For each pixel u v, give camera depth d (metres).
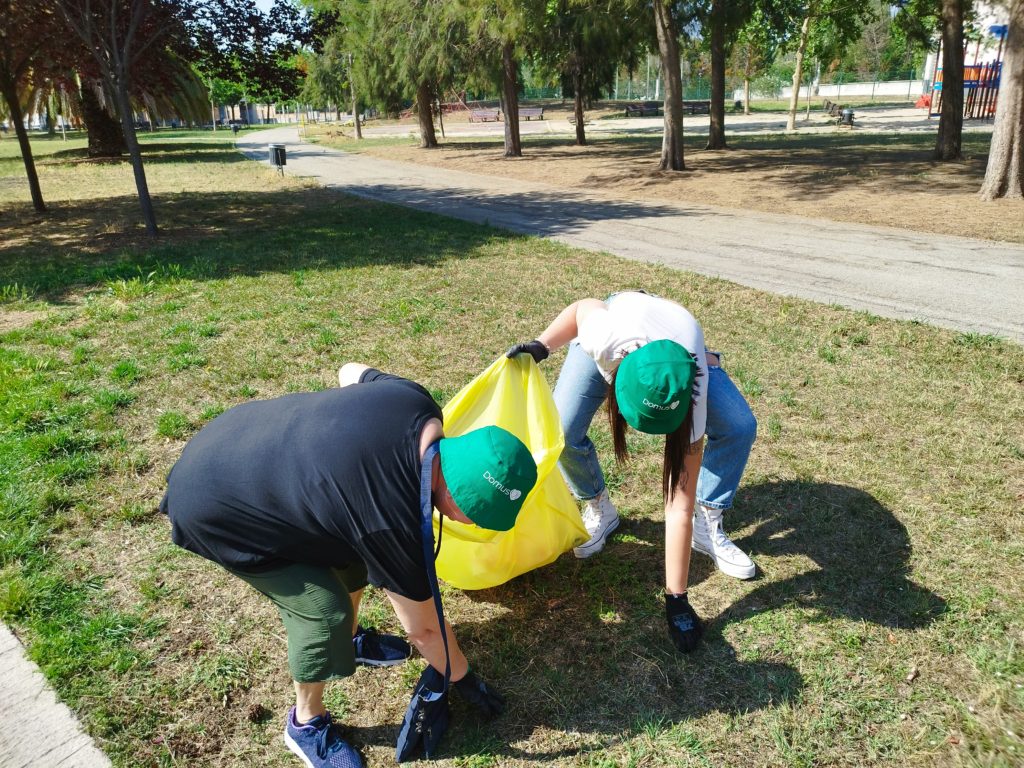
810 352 5.87
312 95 43.38
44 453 4.35
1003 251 9.37
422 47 26.84
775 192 14.95
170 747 2.52
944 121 17.88
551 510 3.20
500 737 2.54
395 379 2.36
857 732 2.49
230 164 27.14
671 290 7.70
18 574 3.33
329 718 2.53
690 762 2.42
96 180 22.09
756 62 48.53
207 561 3.48
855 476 4.04
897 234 10.72
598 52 26.50
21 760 2.46
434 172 23.00
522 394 3.18
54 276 9.08
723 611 3.09
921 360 5.62
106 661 2.86
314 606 2.18
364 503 1.97
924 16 18.92
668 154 18.73
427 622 2.32
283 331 6.62
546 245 10.42
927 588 3.14
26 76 15.44
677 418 2.35
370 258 9.73
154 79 13.73
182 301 7.69
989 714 2.51
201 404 5.14
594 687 2.73
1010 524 3.56
